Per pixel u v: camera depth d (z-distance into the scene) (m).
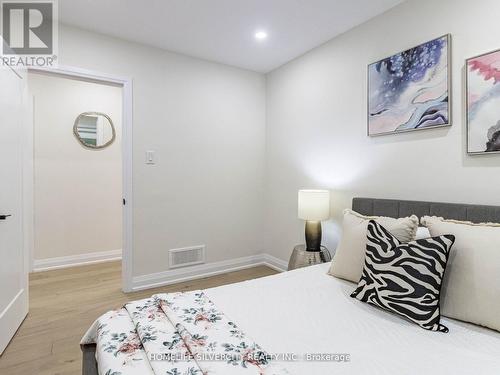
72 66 2.54
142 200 2.93
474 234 1.33
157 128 2.99
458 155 1.87
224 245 3.48
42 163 3.48
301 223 3.23
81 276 3.30
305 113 3.13
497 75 1.67
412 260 1.36
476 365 1.01
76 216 3.70
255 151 3.68
